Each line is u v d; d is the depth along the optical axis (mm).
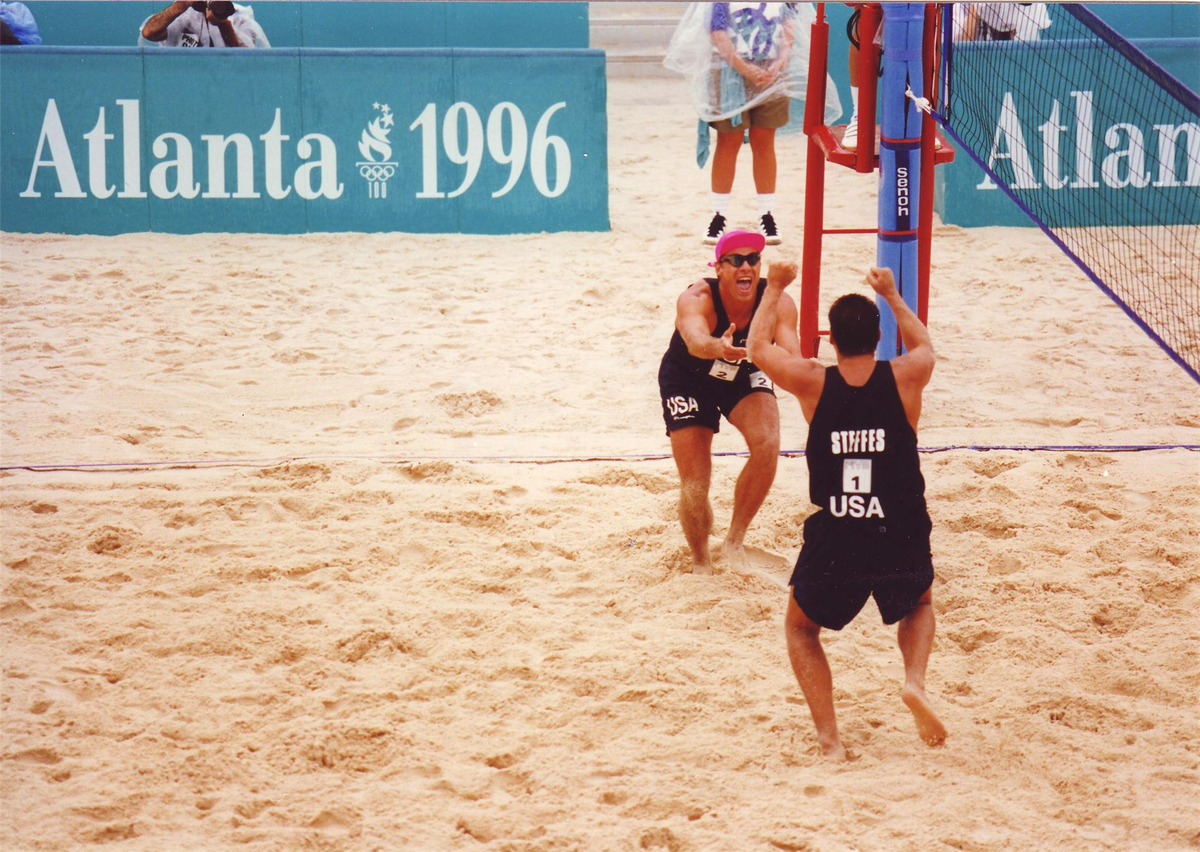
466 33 28703
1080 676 9938
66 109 22531
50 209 22766
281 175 22906
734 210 24531
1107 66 22375
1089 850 7918
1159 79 13094
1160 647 10289
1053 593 11180
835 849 7879
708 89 21281
